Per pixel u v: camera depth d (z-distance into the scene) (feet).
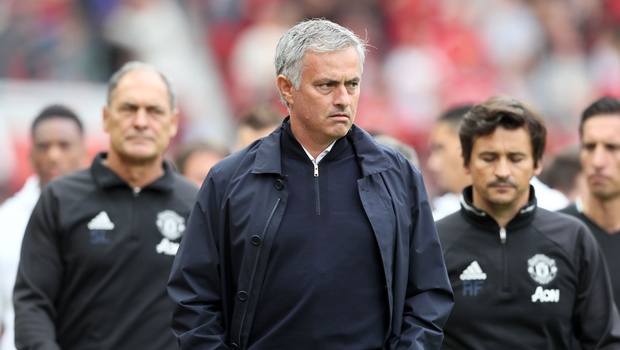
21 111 162.40
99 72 172.24
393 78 187.93
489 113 56.44
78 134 82.64
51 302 61.11
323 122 45.47
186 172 91.50
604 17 200.13
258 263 46.34
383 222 46.75
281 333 46.09
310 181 47.19
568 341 56.80
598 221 67.05
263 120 77.41
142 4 176.04
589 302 56.59
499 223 57.31
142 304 61.16
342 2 188.14
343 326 45.96
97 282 61.21
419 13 190.90
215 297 47.70
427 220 48.62
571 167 90.79
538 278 56.34
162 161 64.75
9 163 153.17
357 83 46.06
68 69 169.58
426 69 188.85
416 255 48.03
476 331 56.34
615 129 65.98
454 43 191.52
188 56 178.19
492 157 56.44
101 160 63.62
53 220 61.72
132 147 62.08
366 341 46.16
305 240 46.29
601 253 57.72
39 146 81.61
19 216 77.66
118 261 61.26
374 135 72.33
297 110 46.44
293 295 46.01
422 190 48.91
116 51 173.88
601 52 199.62
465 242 57.31
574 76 197.36
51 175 81.71
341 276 46.11
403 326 47.29
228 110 179.63
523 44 194.90
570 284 56.59
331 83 45.27
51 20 170.09
